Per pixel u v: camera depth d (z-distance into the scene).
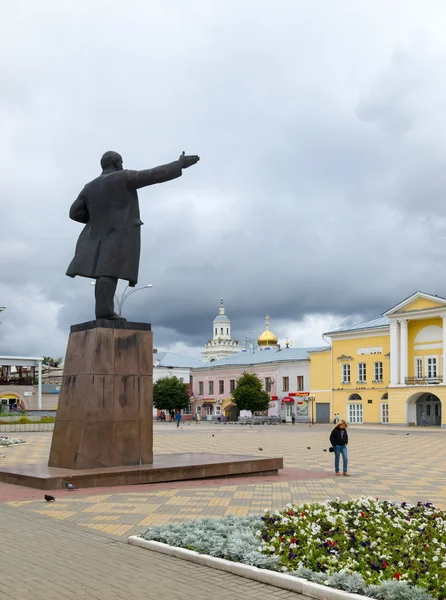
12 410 63.03
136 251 17.41
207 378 93.69
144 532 9.09
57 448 16.52
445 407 58.19
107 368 16.27
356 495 14.02
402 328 62.66
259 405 75.25
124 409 16.33
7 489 14.31
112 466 15.93
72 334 17.19
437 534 8.76
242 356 92.19
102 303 16.81
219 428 59.16
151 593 6.67
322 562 7.20
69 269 17.22
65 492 13.88
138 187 17.58
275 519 9.41
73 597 6.51
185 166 17.55
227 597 6.57
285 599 6.53
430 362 61.25
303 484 15.91
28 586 6.88
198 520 9.88
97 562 7.90
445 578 6.61
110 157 17.89
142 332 16.97
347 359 69.69
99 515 11.16
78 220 17.91
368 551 7.79
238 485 15.48
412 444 34.75
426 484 16.27
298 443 33.81
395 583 6.30
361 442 36.84
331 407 71.44
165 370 94.69
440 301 59.28
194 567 7.72
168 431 51.22
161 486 15.05
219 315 148.75
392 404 62.72
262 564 7.39
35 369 82.00
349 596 6.28
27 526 10.17
